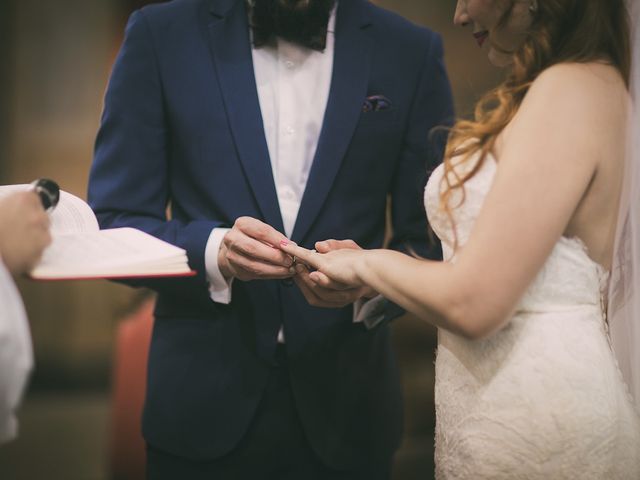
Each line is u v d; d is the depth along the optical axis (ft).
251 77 5.34
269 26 5.34
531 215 3.61
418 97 5.57
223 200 5.25
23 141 16.55
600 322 4.18
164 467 5.38
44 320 16.40
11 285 3.41
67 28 16.31
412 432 13.52
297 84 5.41
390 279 4.02
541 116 3.77
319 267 4.52
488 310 3.61
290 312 5.31
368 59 5.48
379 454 5.57
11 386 3.30
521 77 4.12
